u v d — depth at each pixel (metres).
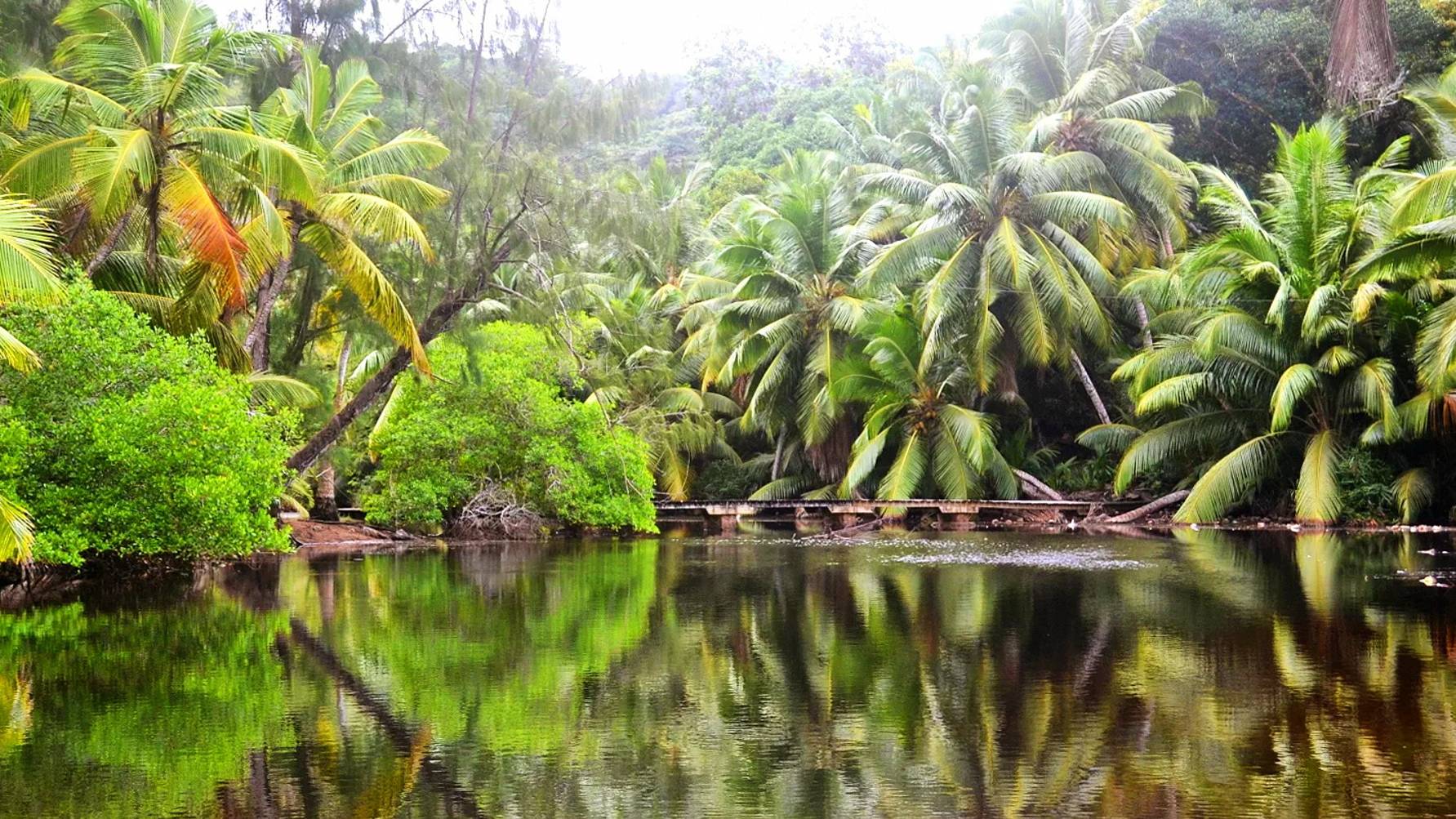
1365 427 29.14
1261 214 34.88
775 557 23.34
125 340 17.98
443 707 9.66
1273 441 29.39
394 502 29.20
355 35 27.09
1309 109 37.25
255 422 19.67
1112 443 34.44
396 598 16.72
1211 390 29.55
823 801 7.25
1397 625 13.13
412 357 23.55
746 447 45.19
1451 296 26.38
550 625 14.05
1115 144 34.16
